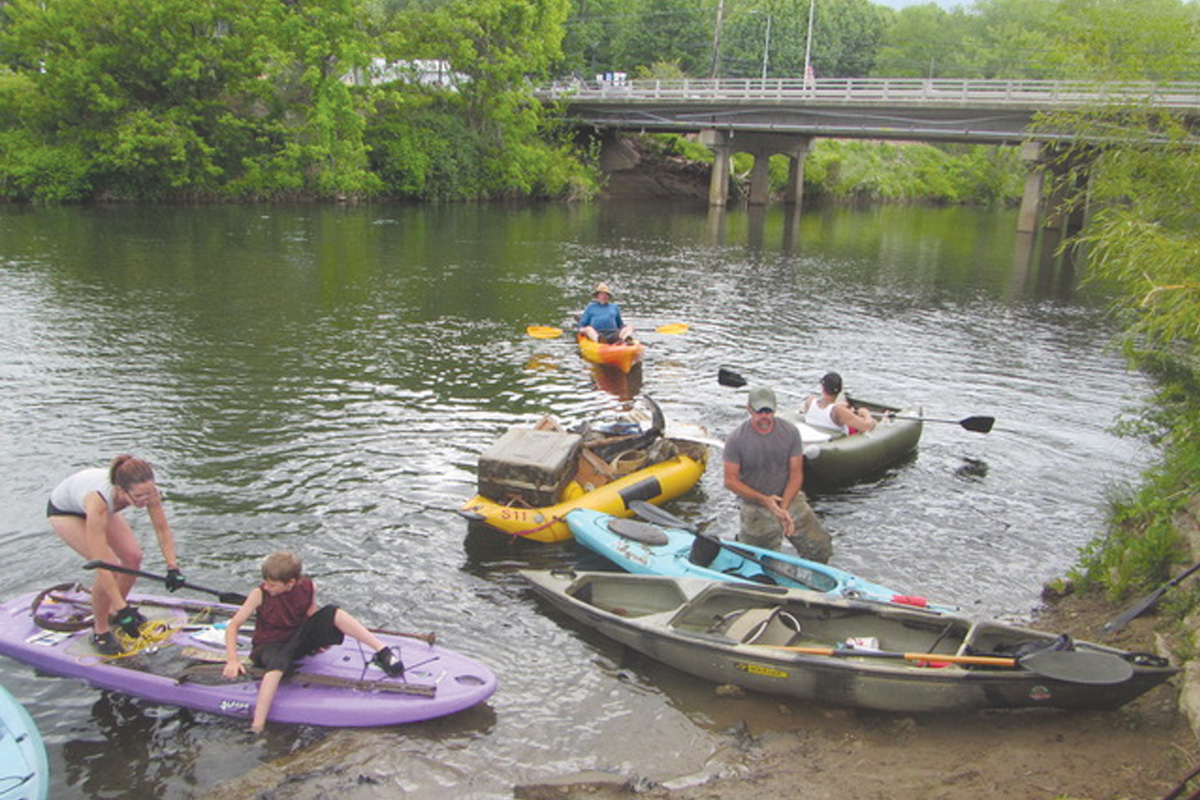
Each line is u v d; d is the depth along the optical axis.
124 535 5.58
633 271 22.84
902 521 8.08
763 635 5.79
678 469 8.38
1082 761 4.59
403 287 18.95
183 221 29.47
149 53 34.47
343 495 8.12
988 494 8.75
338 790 4.54
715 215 43.53
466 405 10.90
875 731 5.11
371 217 33.59
